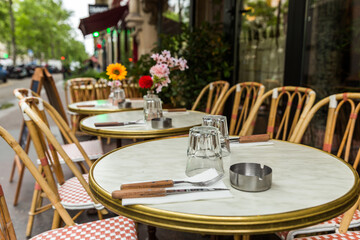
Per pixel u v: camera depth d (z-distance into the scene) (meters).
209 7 5.08
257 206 0.84
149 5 8.03
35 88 3.27
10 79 27.67
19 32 39.28
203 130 1.06
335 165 1.19
